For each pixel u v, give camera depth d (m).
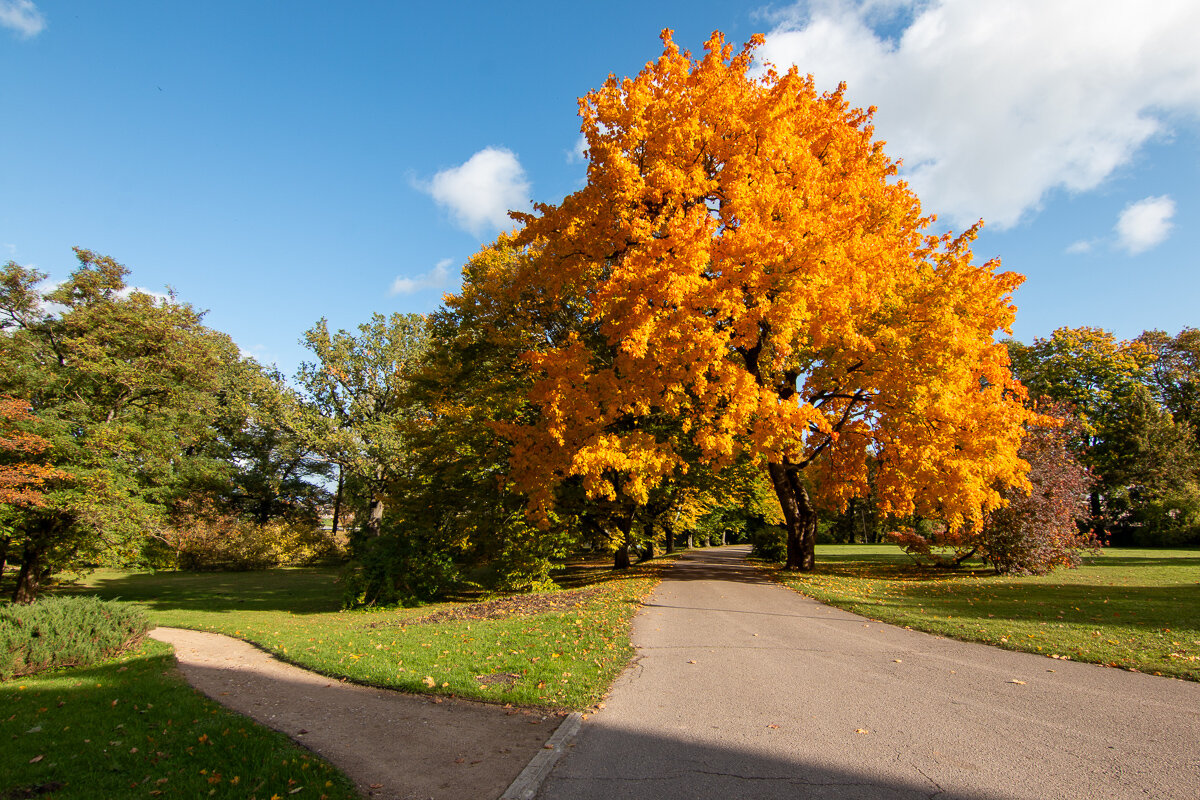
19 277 22.72
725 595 13.39
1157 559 23.22
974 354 14.16
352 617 15.91
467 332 19.36
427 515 19.64
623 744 4.68
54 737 5.23
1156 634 7.91
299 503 48.03
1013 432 14.92
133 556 22.92
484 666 7.24
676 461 14.18
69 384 21.53
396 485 20.58
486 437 18.28
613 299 12.95
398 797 3.86
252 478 45.09
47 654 8.70
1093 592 12.52
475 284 19.53
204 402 26.41
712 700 5.71
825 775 3.99
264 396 40.41
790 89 13.48
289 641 10.72
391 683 6.73
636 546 29.45
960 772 3.96
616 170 12.86
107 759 4.64
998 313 15.04
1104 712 5.05
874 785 3.81
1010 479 14.61
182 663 8.88
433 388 20.23
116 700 6.47
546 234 14.63
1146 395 32.94
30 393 20.67
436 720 5.45
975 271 14.56
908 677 6.31
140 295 23.78
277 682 7.30
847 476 18.33
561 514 19.70
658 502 23.80
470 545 20.20
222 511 40.75
